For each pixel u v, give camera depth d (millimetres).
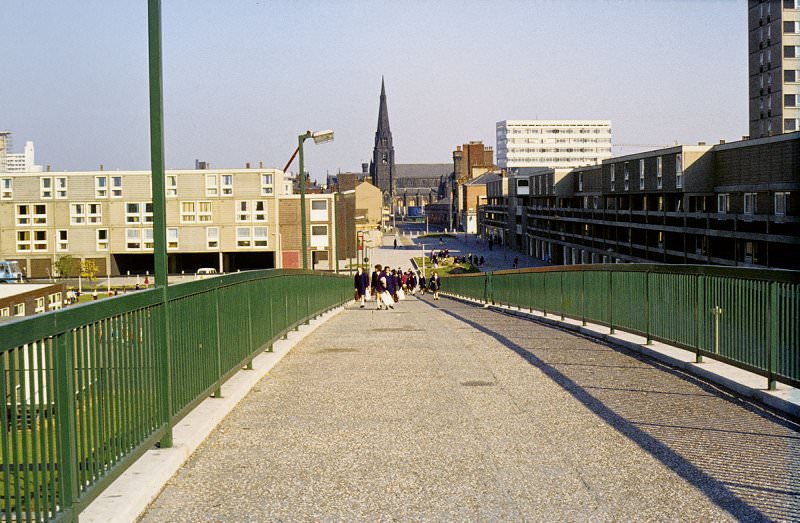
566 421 7715
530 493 5617
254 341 10836
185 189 86312
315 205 87062
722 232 56156
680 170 60750
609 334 14250
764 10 79500
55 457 4422
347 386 9852
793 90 77375
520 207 125000
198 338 7781
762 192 53062
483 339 14812
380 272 29281
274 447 6992
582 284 16453
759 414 7891
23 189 85812
